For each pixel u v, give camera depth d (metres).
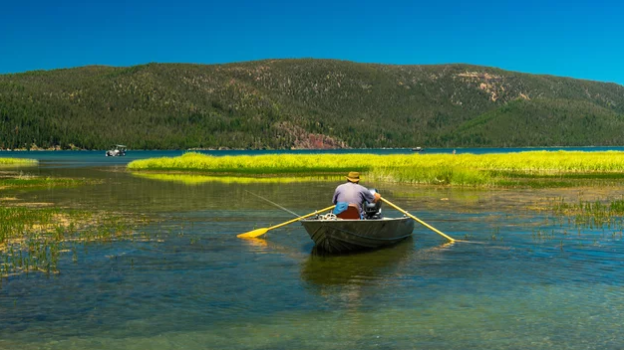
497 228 15.09
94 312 7.84
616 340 6.74
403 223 13.12
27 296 8.59
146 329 7.19
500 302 8.24
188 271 10.19
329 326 7.28
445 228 15.17
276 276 9.86
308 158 58.69
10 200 22.95
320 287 9.12
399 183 33.12
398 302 8.29
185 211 19.08
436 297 8.52
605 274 9.85
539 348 6.51
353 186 12.68
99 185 31.84
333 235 11.45
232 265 10.70
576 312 7.76
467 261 11.02
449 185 31.50
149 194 25.73
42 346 6.63
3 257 11.27
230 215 18.02
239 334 7.01
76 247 12.36
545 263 10.77
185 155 65.69
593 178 36.78
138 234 14.12
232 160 56.94
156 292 8.83
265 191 27.36
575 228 14.92
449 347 6.56
